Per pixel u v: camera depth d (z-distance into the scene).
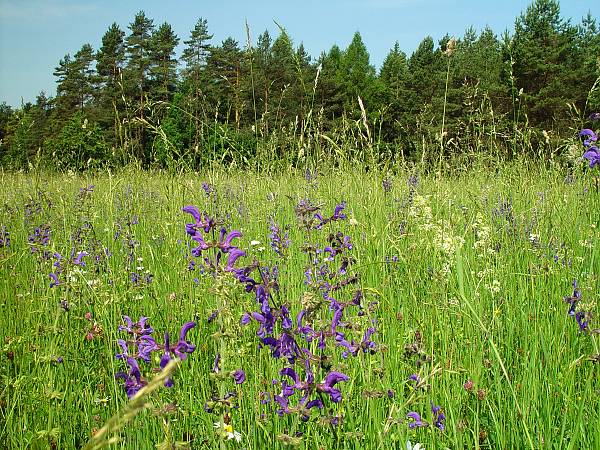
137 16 39.09
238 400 3.41
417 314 4.40
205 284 4.88
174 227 6.55
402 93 30.20
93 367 4.13
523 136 8.45
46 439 3.28
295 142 8.12
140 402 1.45
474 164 8.74
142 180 7.86
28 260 6.13
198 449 3.08
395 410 2.93
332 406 3.22
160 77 21.22
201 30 27.86
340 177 7.14
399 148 8.88
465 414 3.56
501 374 3.88
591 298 3.83
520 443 3.21
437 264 5.03
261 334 2.50
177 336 4.57
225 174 7.42
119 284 5.06
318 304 2.70
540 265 5.23
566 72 28.05
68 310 4.29
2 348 4.16
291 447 2.53
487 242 5.55
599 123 13.02
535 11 29.22
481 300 4.64
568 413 3.35
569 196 6.79
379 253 5.28
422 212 5.42
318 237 5.75
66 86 35.78
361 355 3.19
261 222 6.74
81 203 6.28
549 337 4.12
